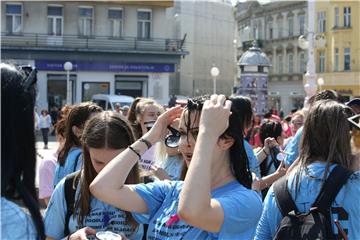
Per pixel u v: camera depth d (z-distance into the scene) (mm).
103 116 3129
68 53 32719
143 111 5355
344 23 44594
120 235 2754
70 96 31719
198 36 50312
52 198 3211
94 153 3062
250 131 7480
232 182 2621
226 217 2416
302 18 49562
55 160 4637
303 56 49781
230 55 52906
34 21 32312
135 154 2859
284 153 5152
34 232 1878
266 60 21516
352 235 2832
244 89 21594
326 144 3012
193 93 50000
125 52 33562
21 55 32125
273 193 3021
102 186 2756
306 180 2934
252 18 55312
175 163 4445
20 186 1925
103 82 33500
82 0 32469
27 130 1949
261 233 3029
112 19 33594
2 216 1821
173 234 2695
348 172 2902
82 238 2748
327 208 2844
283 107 52594
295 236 2770
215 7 51406
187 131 2619
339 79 44938
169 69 34375
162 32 34375
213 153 2574
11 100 1903
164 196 2891
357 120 3500
